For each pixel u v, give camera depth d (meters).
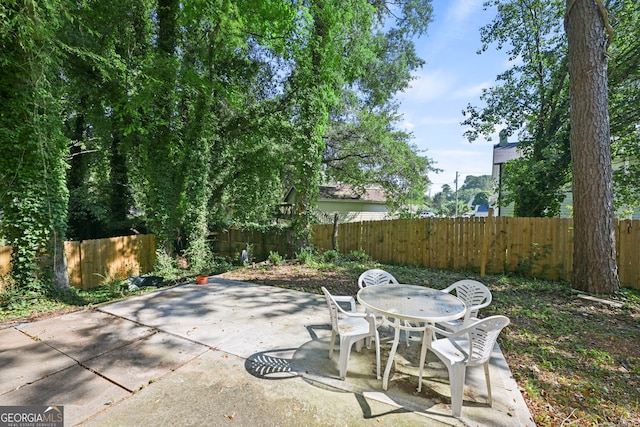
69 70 7.01
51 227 5.30
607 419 2.15
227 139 10.78
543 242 6.53
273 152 11.68
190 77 7.87
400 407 2.21
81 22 5.92
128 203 12.45
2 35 4.34
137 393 2.34
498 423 2.04
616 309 4.41
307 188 8.52
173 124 8.68
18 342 3.23
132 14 7.79
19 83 4.82
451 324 2.93
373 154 11.75
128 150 9.17
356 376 2.62
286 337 3.37
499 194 9.75
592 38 5.07
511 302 4.75
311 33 8.03
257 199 12.48
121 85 7.61
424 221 8.06
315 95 8.30
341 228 9.78
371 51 10.31
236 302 4.59
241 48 8.66
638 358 3.04
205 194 9.69
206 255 9.95
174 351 3.03
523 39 9.23
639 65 7.08
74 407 2.17
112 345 3.15
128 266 9.06
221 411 2.14
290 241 9.80
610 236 5.05
